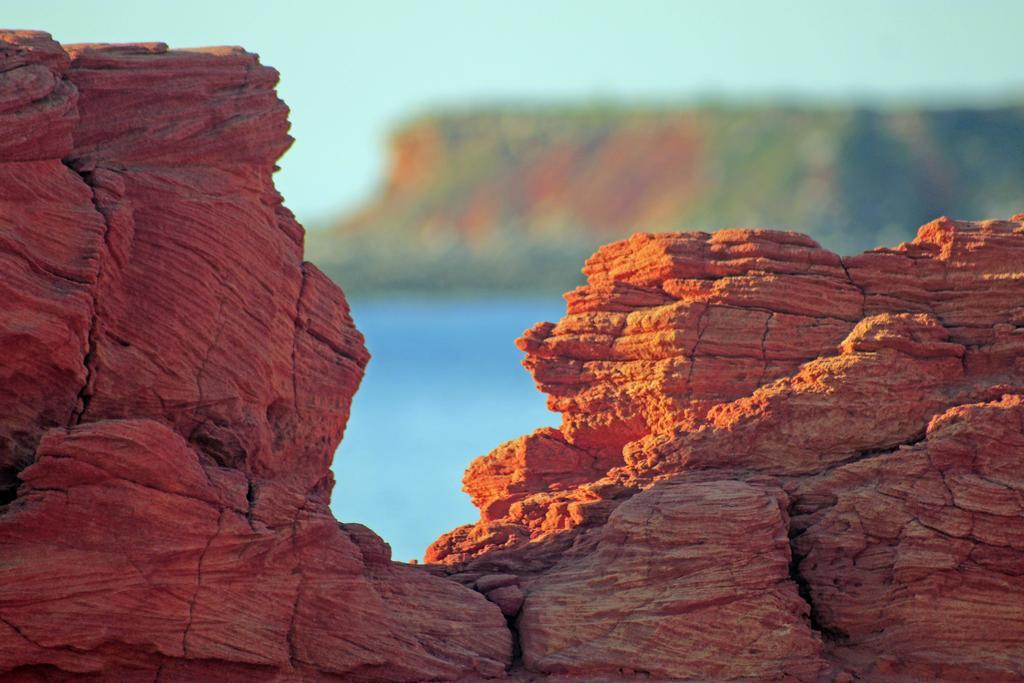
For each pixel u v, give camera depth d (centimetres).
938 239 9388
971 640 8212
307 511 7781
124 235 7888
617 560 8362
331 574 7775
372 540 8325
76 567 7044
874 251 9469
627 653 8106
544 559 8906
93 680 7119
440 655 8075
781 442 9000
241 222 8425
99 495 7125
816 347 9350
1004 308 9206
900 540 8438
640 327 9712
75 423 7706
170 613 7225
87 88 8169
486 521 10006
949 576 8300
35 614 6950
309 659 7619
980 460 8462
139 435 7194
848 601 8412
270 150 8706
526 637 8319
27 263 7425
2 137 7338
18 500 7088
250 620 7450
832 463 8925
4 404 7475
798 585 8544
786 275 9512
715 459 9031
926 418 8925
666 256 9700
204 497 7400
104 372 7788
